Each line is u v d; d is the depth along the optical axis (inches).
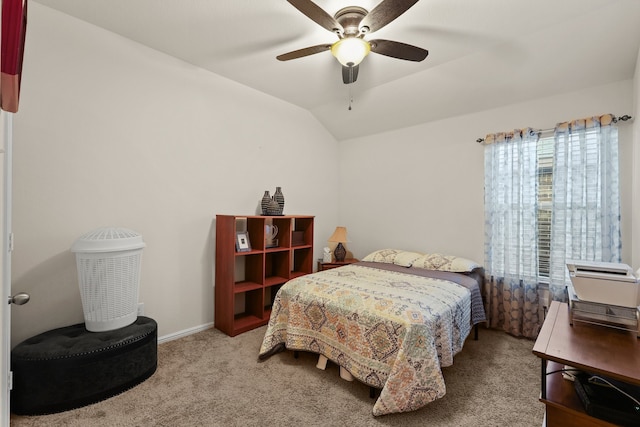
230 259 107.3
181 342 100.9
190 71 106.8
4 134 51.0
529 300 106.8
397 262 130.7
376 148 159.6
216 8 76.7
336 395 72.1
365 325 72.7
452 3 72.0
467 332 90.0
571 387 51.3
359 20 72.7
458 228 130.5
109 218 88.8
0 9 38.1
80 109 83.1
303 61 104.6
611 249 91.9
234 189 121.6
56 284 79.6
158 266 99.9
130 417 63.7
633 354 44.8
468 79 109.3
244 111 124.6
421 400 63.2
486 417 64.6
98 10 78.5
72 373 65.1
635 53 83.2
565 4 72.4
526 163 109.1
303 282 95.2
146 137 96.3
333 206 173.6
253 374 81.0
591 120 94.8
